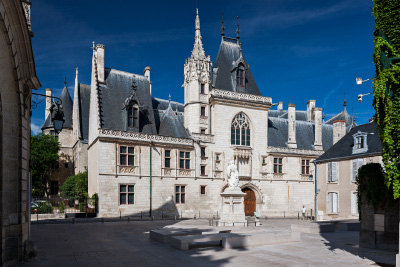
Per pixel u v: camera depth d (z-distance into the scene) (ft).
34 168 143.13
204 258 44.14
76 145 150.10
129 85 128.98
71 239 60.49
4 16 35.76
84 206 112.16
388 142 36.52
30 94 46.75
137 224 89.97
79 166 142.20
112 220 99.40
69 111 169.48
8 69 39.65
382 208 52.60
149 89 133.49
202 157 129.90
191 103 134.62
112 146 110.01
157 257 44.65
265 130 145.59
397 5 36.68
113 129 112.27
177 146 122.93
